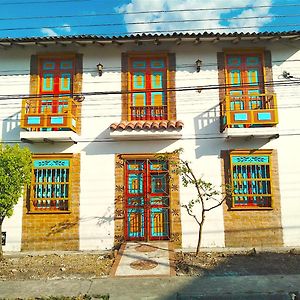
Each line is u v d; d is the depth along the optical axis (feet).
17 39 38.50
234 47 40.60
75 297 24.26
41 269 31.07
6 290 25.90
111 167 39.24
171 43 40.11
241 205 38.52
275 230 37.93
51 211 38.52
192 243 37.86
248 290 25.00
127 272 29.17
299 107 39.65
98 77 40.65
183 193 38.70
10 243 38.17
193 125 39.60
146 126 37.70
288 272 29.12
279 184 38.65
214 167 38.88
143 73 40.88
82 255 35.94
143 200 39.09
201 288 25.52
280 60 40.45
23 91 40.63
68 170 39.32
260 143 39.22
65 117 37.60
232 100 39.22
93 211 38.65
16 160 32.37
